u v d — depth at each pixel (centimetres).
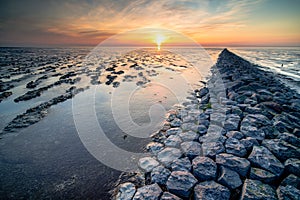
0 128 580
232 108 648
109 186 350
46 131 562
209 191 296
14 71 1691
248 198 275
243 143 427
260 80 1091
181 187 311
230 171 337
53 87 1098
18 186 353
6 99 880
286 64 2428
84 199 323
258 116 563
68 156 442
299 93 1027
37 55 3756
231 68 1570
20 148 475
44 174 383
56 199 324
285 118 546
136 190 328
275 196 280
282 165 339
